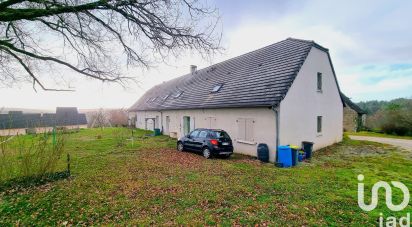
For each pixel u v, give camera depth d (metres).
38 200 6.66
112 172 9.63
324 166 10.76
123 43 6.06
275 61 15.23
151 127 30.98
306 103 13.99
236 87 15.91
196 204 6.29
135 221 5.35
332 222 5.30
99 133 28.59
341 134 18.95
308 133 14.21
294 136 12.81
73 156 13.34
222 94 16.52
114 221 5.39
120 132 29.05
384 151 14.89
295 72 12.84
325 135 16.41
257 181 8.27
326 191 7.29
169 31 5.49
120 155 13.57
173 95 26.52
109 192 7.24
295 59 13.85
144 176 8.98
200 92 20.31
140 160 12.05
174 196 6.86
